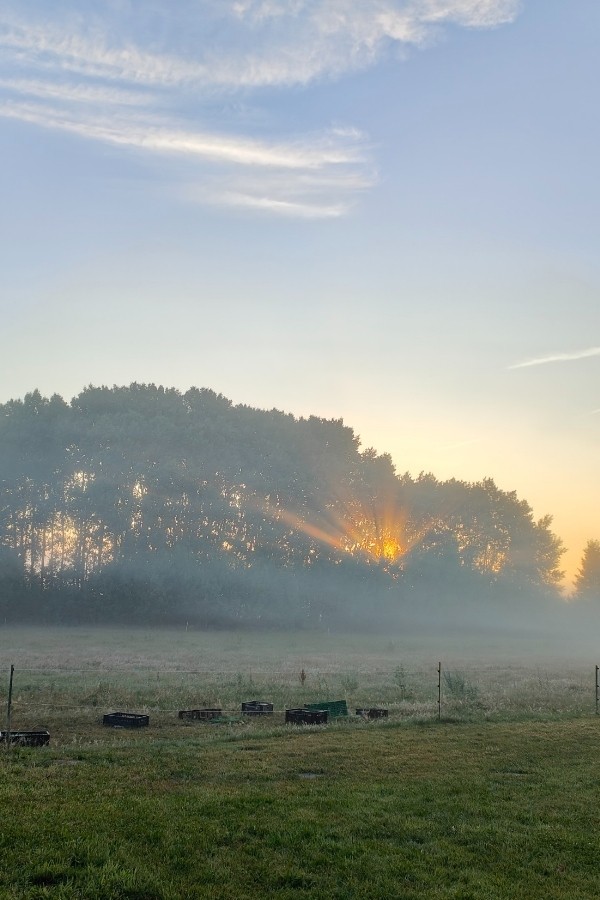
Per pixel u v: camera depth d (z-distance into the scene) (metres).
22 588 90.69
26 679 31.17
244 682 32.84
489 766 15.41
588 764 15.98
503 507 127.12
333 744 17.33
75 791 12.06
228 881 8.80
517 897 8.80
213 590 95.25
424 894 8.77
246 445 104.44
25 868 8.55
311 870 9.33
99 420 96.88
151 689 28.81
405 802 12.35
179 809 11.30
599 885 9.34
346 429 118.44
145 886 8.36
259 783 13.36
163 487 96.12
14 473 91.25
